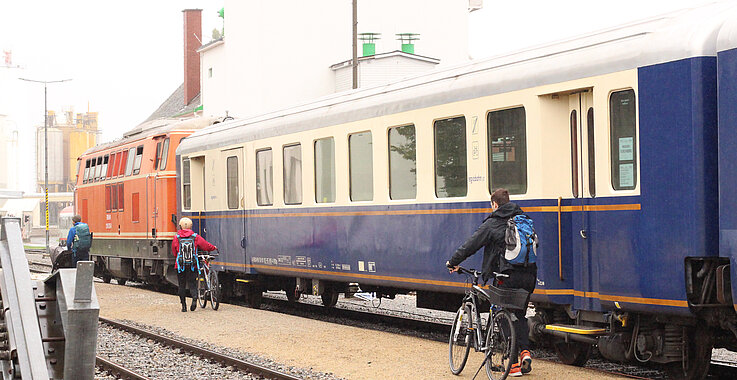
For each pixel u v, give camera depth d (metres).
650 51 8.20
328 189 13.43
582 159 9.12
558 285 9.27
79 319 5.28
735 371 9.23
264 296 20.67
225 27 41.12
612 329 8.80
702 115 7.80
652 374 9.43
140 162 21.45
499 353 8.36
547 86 9.30
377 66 37.25
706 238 7.78
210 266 17.27
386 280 12.11
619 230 8.52
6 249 5.92
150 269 21.53
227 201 16.78
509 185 9.88
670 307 8.02
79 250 20.33
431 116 11.09
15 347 5.46
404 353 10.50
